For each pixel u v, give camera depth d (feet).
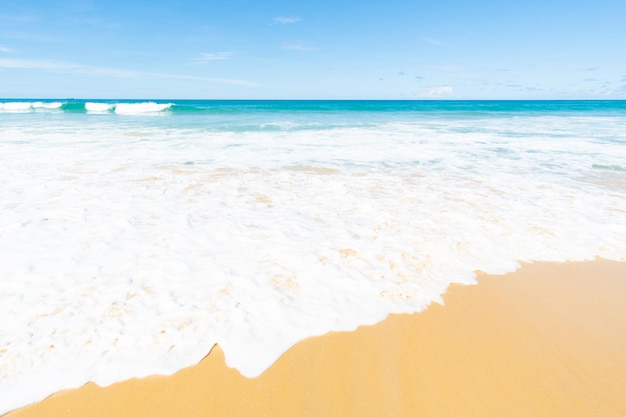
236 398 8.09
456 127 64.49
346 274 12.95
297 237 15.84
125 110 98.84
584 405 8.21
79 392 8.04
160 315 10.37
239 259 13.69
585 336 10.45
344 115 99.45
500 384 8.68
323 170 29.19
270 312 10.75
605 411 8.08
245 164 30.66
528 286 12.94
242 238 15.57
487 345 9.95
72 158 30.89
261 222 17.52
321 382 8.56
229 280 12.24
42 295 11.09
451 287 12.67
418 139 47.26
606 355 9.73
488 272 13.75
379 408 7.97
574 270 14.08
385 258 14.24
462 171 29.66
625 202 21.79
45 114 84.94
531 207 20.63
